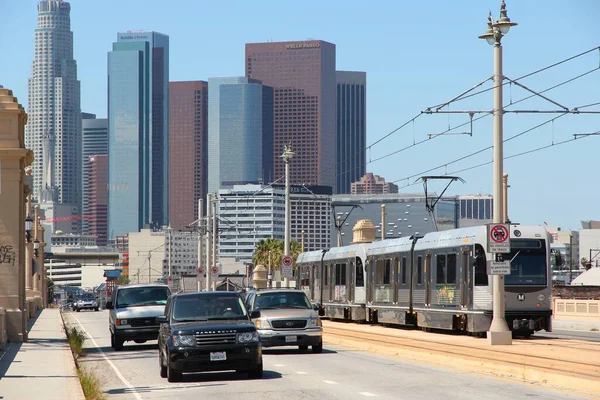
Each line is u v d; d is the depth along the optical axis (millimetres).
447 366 36250
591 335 59406
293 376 32156
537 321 53312
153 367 38406
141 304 49938
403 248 63750
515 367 31812
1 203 51969
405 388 27859
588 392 26750
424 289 59500
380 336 54031
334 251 79750
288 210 85938
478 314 51656
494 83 46531
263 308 44438
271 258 162375
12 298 51969
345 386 28625
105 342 58469
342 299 76125
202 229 133000
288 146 86312
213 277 118750
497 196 46312
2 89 52375
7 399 25234
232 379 31703
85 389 27656
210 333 30844
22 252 53812
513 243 53312
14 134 52188
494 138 46531
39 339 54875
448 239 56438
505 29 45781
